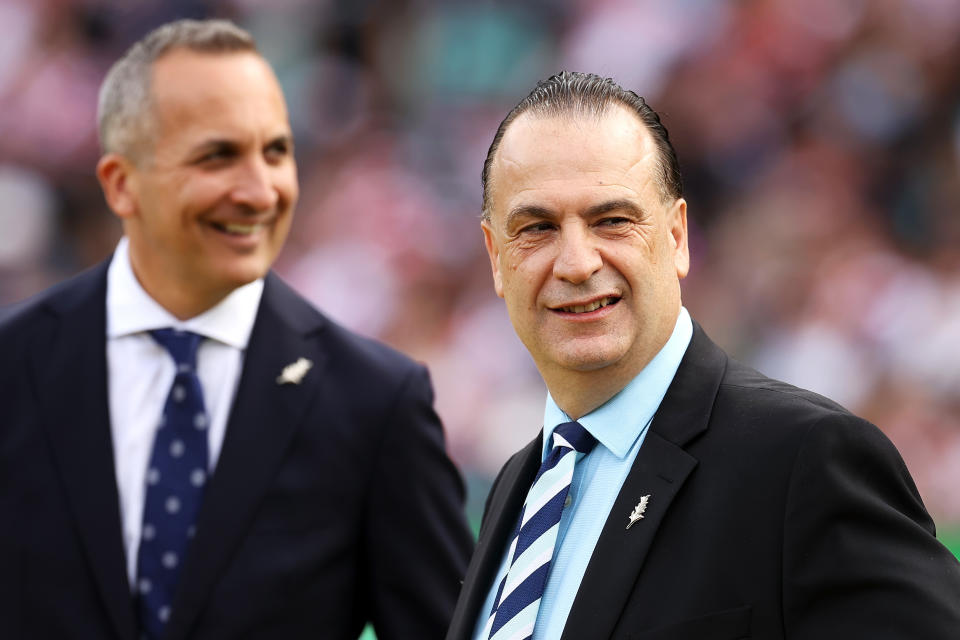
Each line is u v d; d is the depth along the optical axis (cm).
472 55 3941
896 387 3189
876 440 725
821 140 3641
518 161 790
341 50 4000
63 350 1127
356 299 3488
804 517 704
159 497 1078
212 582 1053
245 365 1126
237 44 1109
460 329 3431
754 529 718
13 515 1080
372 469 1120
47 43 3881
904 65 3688
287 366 1133
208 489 1079
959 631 664
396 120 3906
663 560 740
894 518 701
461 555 1145
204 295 1116
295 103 3903
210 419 1113
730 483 736
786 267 3434
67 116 3797
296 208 3731
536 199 779
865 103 3650
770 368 3306
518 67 3925
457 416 3238
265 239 1116
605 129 785
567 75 823
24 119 3781
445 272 3572
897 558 688
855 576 685
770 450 731
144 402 1109
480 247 3622
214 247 1092
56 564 1063
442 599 1113
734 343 3381
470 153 3788
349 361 1157
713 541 726
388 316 3469
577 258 765
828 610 691
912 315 3256
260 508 1083
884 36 3719
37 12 3894
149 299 1125
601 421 804
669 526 748
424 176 3769
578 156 777
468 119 3862
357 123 3891
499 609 789
